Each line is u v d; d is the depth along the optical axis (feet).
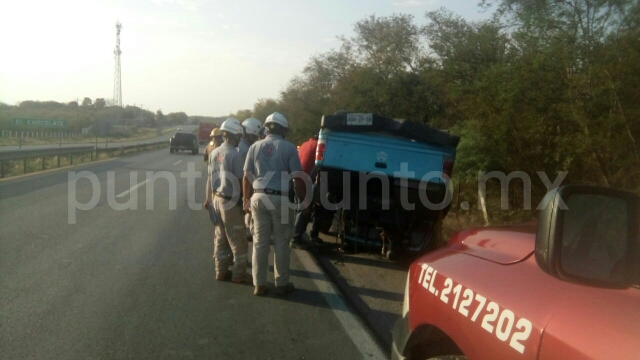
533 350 8.21
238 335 18.57
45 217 40.93
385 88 85.10
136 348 17.24
